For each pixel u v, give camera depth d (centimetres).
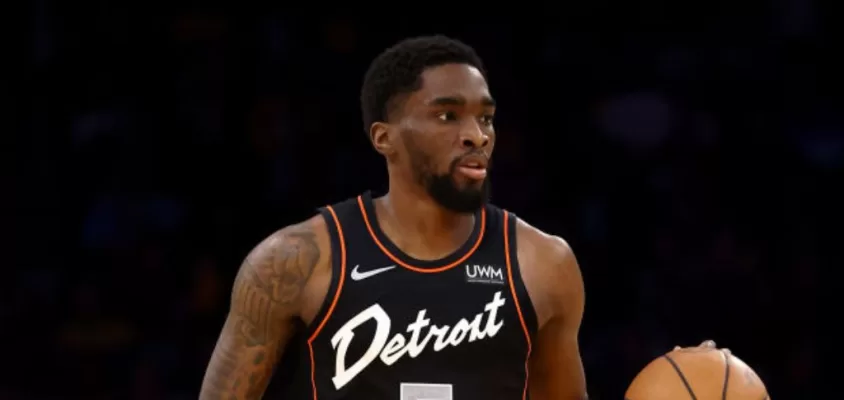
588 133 2517
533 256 927
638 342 2164
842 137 2580
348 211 923
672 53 2658
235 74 2475
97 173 2345
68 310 2166
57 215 2314
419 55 892
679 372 930
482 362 898
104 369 2114
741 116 2592
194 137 2384
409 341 888
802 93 2647
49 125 2425
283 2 2578
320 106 2464
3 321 2158
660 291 2253
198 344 2131
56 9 2514
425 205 905
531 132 2516
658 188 2400
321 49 2534
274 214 2320
